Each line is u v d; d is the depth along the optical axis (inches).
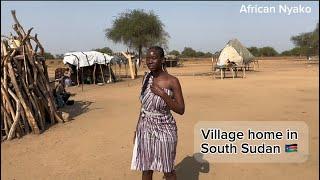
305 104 514.3
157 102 177.2
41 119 375.6
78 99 642.2
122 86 938.7
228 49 1376.7
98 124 402.6
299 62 2423.7
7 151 304.2
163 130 180.4
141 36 2217.0
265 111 459.2
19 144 325.1
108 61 1059.3
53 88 522.3
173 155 185.5
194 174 243.6
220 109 483.8
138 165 185.6
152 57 174.1
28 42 388.5
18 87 354.6
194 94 677.3
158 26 2245.3
